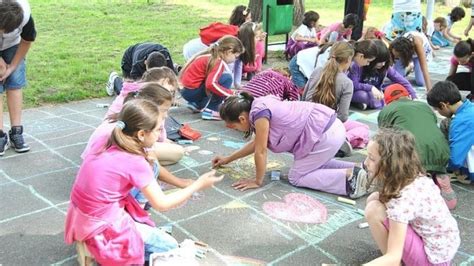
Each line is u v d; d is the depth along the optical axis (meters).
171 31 9.97
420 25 7.14
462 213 3.23
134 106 2.38
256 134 3.34
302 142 3.43
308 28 7.78
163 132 3.85
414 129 3.21
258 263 2.64
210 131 4.71
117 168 2.33
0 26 3.57
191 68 5.08
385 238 2.39
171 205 2.43
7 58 3.99
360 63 5.15
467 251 2.79
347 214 3.18
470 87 5.39
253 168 3.87
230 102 3.39
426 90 6.00
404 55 5.74
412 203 2.24
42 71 6.59
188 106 5.45
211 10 13.30
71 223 2.40
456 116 3.42
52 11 12.27
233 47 4.99
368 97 5.39
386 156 2.26
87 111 5.27
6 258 2.66
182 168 3.83
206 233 2.92
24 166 3.82
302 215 3.15
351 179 3.32
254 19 10.30
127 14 12.24
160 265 2.38
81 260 2.46
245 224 3.04
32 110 5.25
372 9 14.11
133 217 2.53
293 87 4.71
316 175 3.46
